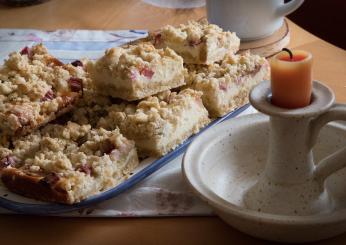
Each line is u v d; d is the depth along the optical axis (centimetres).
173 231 52
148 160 58
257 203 51
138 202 54
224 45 71
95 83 65
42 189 53
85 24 88
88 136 59
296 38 80
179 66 66
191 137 61
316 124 48
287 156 49
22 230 53
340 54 75
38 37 84
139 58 64
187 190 55
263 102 47
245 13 75
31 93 63
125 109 62
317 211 50
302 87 46
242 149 56
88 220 53
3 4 98
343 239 50
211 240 51
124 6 94
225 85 65
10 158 58
